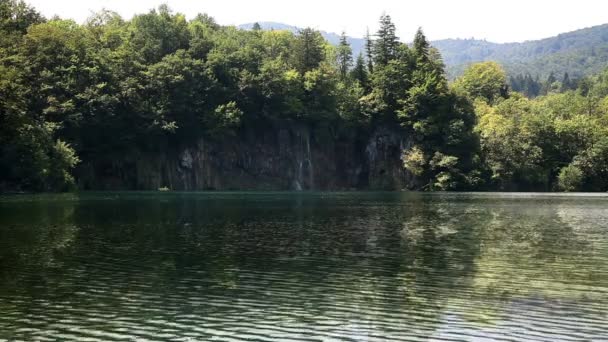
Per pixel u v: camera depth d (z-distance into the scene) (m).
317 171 165.12
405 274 37.50
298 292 32.53
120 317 27.61
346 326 26.59
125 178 137.38
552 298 31.59
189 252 45.03
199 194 125.06
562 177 159.38
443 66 181.38
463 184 156.62
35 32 127.25
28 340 24.34
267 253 45.12
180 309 29.02
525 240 53.62
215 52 154.25
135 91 133.88
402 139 165.12
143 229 58.34
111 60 136.75
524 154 162.12
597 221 71.56
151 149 140.88
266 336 25.20
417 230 60.94
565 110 197.00
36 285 33.38
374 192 149.62
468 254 45.44
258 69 157.62
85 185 130.75
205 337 25.02
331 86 164.25
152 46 153.75
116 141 133.62
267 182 158.75
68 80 125.19
